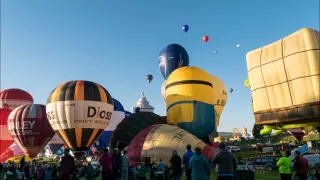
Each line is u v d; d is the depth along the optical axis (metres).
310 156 16.02
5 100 36.09
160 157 16.59
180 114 19.58
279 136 61.78
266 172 17.19
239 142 66.69
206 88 19.94
